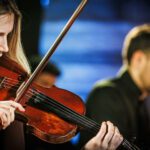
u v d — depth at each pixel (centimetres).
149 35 414
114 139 287
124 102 392
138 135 393
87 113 390
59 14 652
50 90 294
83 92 671
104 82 404
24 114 272
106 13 673
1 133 271
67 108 286
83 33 671
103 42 675
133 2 671
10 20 265
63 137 278
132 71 410
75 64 672
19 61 283
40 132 274
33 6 568
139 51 411
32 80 275
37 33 575
